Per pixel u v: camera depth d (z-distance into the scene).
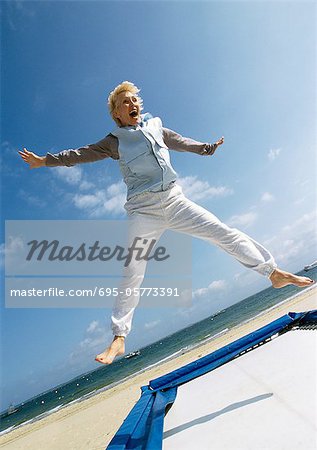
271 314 20.61
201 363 4.32
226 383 3.29
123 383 20.41
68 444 8.70
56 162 3.17
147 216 3.21
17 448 11.08
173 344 43.66
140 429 2.82
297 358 3.12
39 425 16.58
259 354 3.76
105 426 9.12
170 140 3.47
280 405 2.31
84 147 3.26
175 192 3.23
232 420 2.37
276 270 3.17
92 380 42.62
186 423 2.65
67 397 34.50
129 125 3.37
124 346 2.83
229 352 4.27
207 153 3.52
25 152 3.19
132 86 3.45
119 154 3.27
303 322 4.19
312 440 1.77
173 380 4.26
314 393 2.27
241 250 3.21
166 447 2.34
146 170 3.18
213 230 3.21
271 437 1.95
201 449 2.12
